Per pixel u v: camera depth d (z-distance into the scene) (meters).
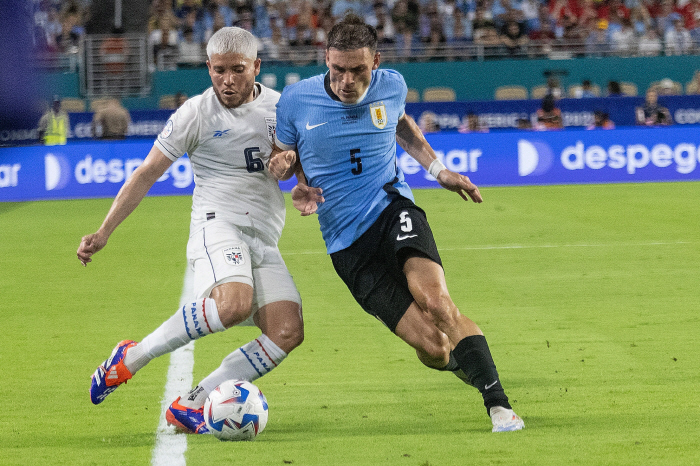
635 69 76.69
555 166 58.34
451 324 14.09
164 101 72.44
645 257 32.81
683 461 12.50
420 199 52.41
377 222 14.98
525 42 77.44
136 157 56.78
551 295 26.42
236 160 15.12
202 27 79.81
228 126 14.98
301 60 76.06
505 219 43.69
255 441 13.89
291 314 14.78
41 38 69.56
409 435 14.02
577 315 23.67
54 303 26.62
